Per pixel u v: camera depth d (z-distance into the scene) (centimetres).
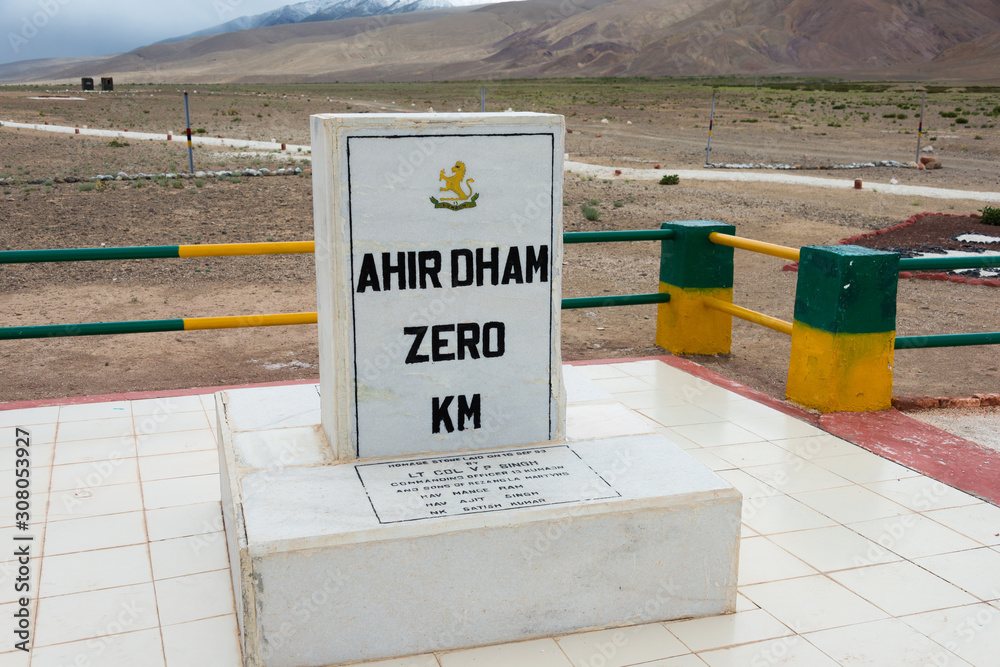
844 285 488
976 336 535
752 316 583
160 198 1642
